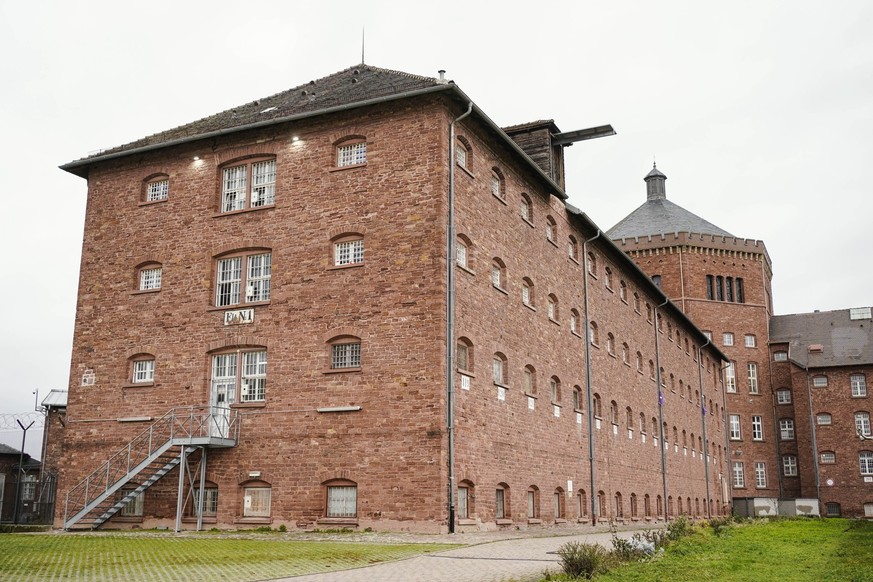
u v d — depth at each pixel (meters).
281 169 29.27
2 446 56.56
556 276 36.28
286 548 19.95
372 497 25.34
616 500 41.44
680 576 15.32
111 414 30.22
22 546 20.05
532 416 31.88
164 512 28.33
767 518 51.47
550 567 16.56
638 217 83.25
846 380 77.88
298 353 27.50
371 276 26.92
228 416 27.95
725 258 78.44
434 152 26.88
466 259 28.38
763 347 78.56
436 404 25.09
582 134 38.56
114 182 32.47
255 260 29.38
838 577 15.83
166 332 29.98
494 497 27.91
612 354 43.12
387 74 31.78
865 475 75.56
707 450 64.56
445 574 15.37
